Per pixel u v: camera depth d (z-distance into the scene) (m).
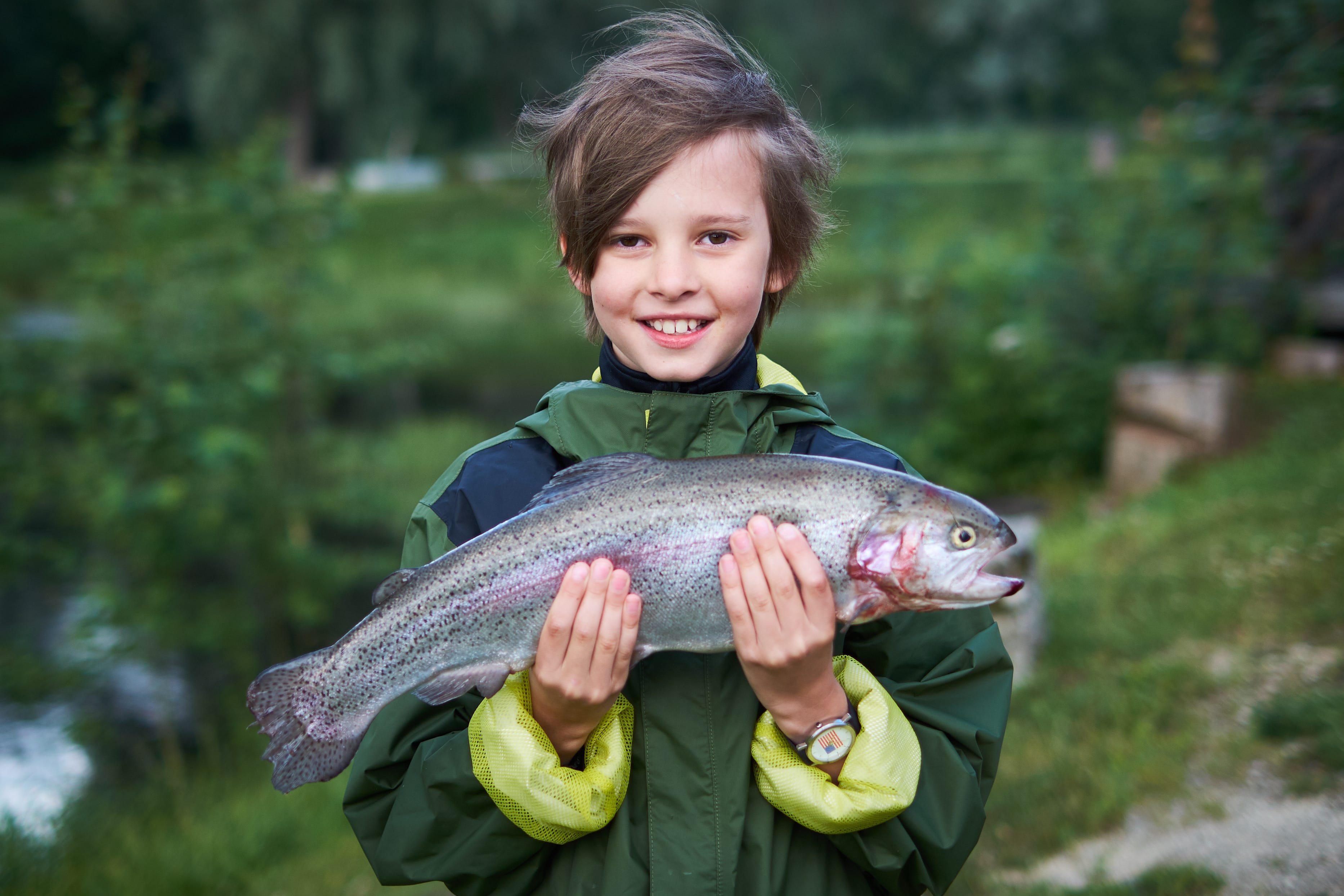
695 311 1.37
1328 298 8.47
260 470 7.93
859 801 1.28
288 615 8.06
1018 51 56.47
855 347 10.38
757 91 1.42
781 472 1.31
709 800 1.32
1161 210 9.17
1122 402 8.01
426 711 1.47
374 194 37.91
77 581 8.80
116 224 7.79
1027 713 4.53
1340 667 3.95
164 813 5.18
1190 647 4.66
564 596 1.23
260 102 43.75
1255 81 8.15
